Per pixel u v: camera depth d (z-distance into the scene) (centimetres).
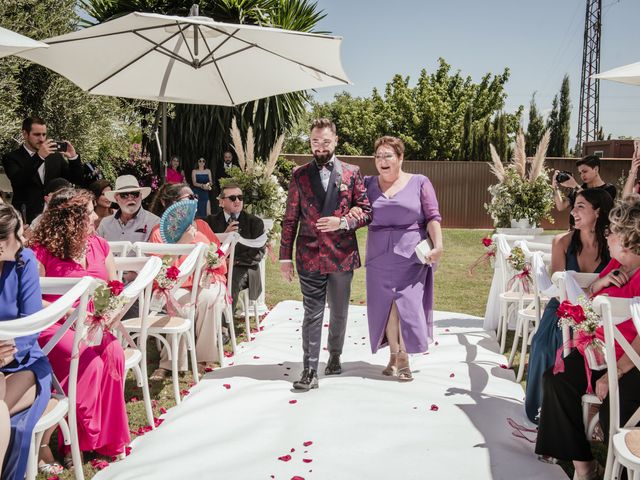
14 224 272
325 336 594
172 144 1290
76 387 299
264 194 646
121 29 471
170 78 564
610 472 256
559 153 3544
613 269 320
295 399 402
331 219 414
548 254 446
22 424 258
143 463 316
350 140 4078
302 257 432
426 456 318
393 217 442
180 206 485
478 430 352
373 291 452
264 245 573
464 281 905
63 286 301
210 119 1262
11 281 283
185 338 474
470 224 1919
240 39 501
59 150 616
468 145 2781
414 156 3700
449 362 497
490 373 468
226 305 511
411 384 435
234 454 320
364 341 573
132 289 335
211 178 1273
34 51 486
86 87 549
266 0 1204
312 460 311
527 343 465
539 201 630
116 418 319
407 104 3738
